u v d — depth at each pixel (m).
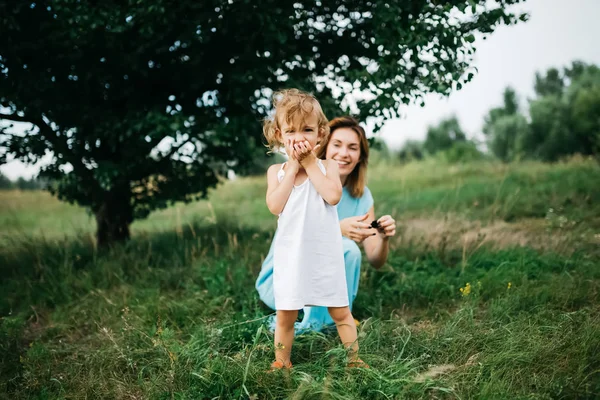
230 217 7.16
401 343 2.77
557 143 20.53
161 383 2.46
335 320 2.61
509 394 2.18
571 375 2.30
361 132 3.30
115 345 2.82
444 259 4.57
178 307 3.52
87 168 4.99
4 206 14.08
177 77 4.75
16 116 4.62
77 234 5.79
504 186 9.19
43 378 2.65
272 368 2.44
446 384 2.32
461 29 3.81
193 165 5.38
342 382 2.29
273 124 2.68
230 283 3.93
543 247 4.65
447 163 17.11
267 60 4.28
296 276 2.45
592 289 3.47
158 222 8.86
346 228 3.05
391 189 11.71
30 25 4.20
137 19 3.83
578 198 7.21
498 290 3.61
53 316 3.63
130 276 4.38
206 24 3.95
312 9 4.37
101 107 4.72
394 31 3.77
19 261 4.84
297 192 2.50
